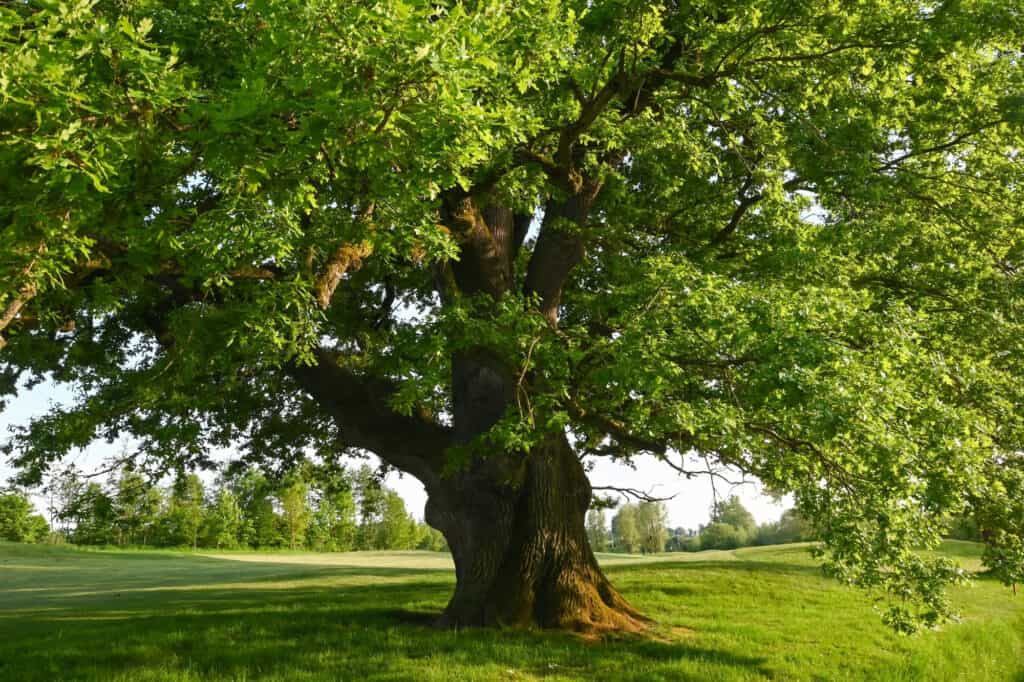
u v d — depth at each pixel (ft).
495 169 36.37
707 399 31.04
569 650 38.55
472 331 32.53
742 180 47.91
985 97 40.65
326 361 44.24
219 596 68.95
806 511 31.27
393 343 35.88
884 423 27.78
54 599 73.00
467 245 42.98
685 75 36.94
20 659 37.22
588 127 36.40
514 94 25.34
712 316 28.53
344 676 33.63
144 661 36.65
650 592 61.21
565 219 43.73
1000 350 39.04
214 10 22.76
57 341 50.93
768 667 37.27
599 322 39.93
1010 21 35.73
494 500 45.57
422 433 47.06
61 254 19.97
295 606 55.31
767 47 37.83
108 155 17.53
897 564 28.60
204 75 23.35
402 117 17.60
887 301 40.45
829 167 40.27
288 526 294.05
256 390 60.13
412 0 17.28
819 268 37.86
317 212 29.96
